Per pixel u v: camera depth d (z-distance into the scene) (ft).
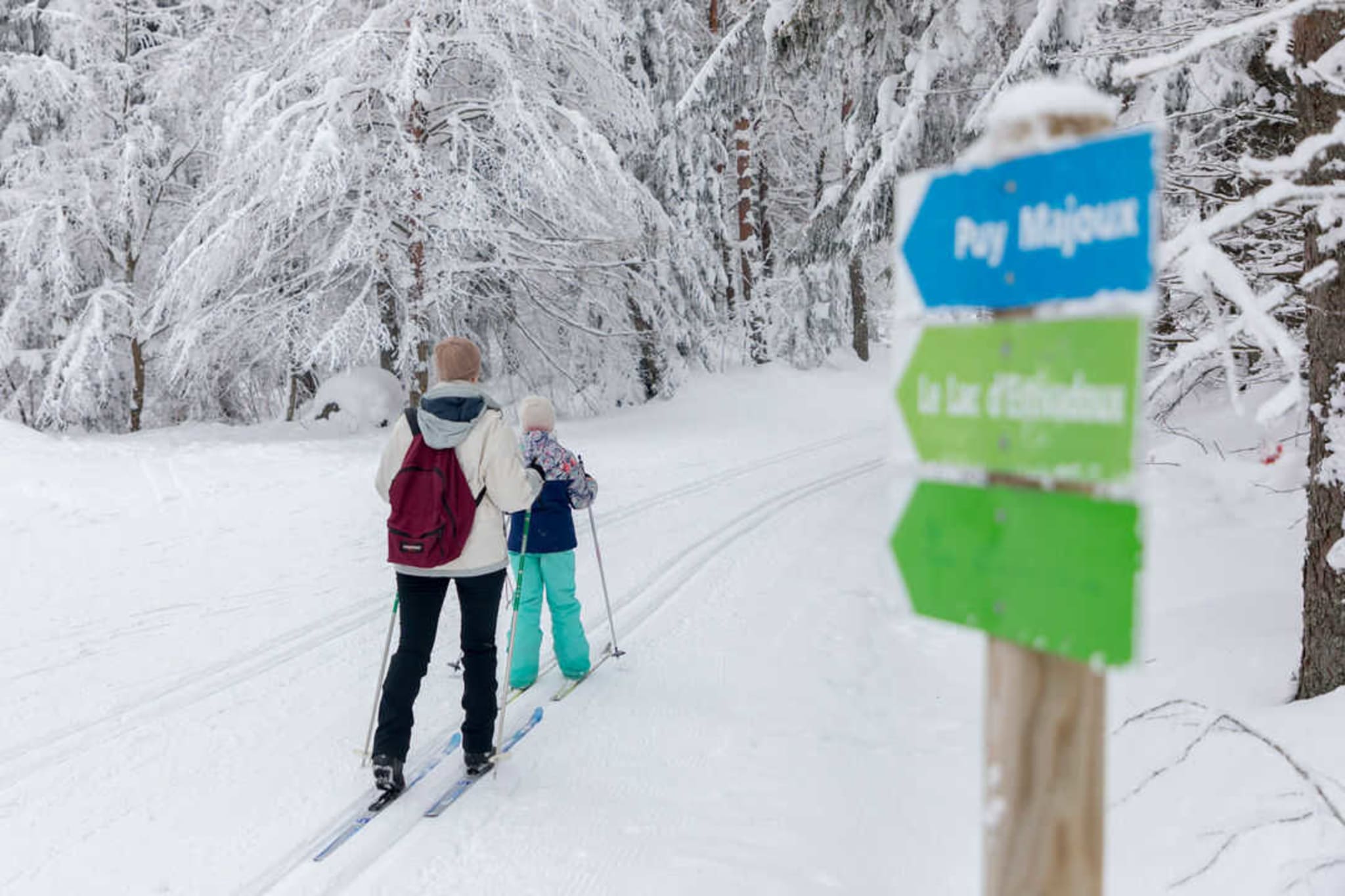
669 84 57.41
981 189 3.56
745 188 68.44
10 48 44.27
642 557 21.80
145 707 12.91
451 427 10.52
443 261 41.19
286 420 49.78
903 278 3.91
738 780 10.69
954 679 14.02
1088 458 3.18
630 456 38.68
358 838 9.41
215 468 31.50
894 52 26.32
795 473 34.88
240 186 39.17
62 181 42.80
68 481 27.73
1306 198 7.09
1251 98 15.56
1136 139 3.02
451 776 10.82
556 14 42.01
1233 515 19.42
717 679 14.02
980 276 3.57
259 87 39.73
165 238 47.78
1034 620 3.43
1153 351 15.16
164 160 46.32
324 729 12.21
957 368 3.67
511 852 9.15
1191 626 14.12
